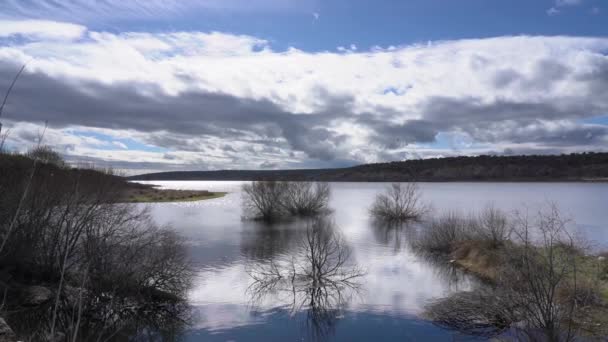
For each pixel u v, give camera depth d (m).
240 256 25.98
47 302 14.09
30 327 12.42
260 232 36.16
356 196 102.69
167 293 16.22
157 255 15.90
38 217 15.45
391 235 35.56
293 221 45.09
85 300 14.03
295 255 26.20
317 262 20.59
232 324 14.84
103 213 16.03
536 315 10.73
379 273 22.02
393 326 14.45
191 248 28.66
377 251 28.23
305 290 18.75
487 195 98.25
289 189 50.09
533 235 22.16
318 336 13.67
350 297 17.81
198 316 15.52
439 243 28.05
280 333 14.05
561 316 10.88
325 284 19.59
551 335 10.02
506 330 12.59
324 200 54.50
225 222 43.84
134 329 14.09
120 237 15.44
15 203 14.66
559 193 107.12
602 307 12.32
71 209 15.60
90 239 14.55
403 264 24.17
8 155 14.81
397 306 16.56
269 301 17.30
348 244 30.25
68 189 15.70
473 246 24.52
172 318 15.27
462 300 14.60
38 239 15.52
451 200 78.31
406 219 47.28
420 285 19.59
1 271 14.56
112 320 14.11
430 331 13.78
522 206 61.34
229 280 20.38
